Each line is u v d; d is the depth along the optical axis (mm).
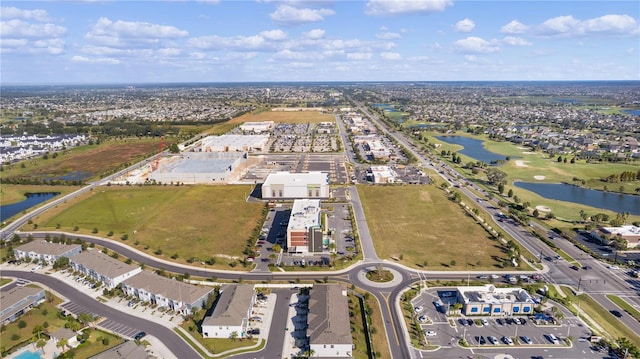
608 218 180000
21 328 106625
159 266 139375
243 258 145375
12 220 183750
